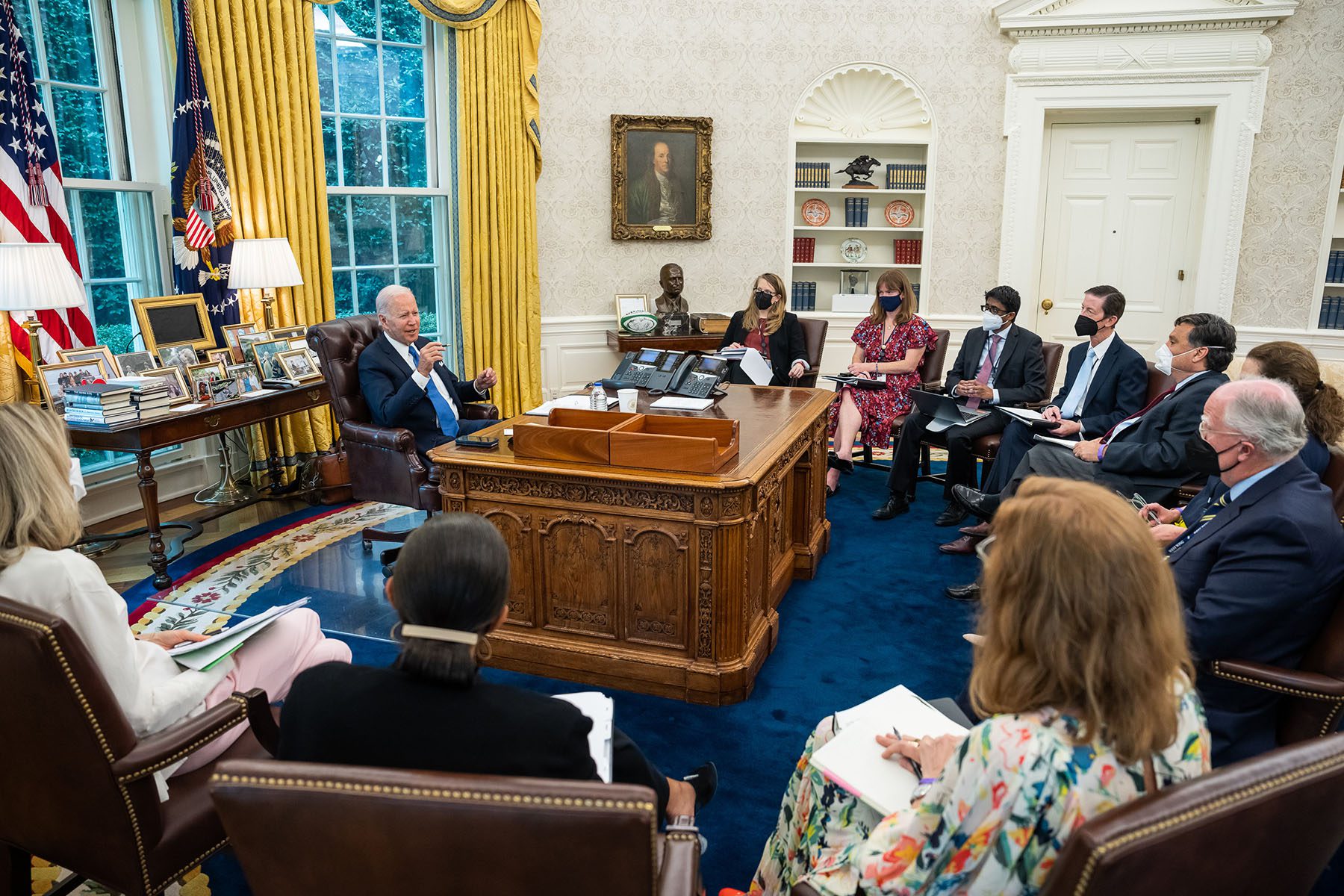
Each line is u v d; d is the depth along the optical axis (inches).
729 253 269.7
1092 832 37.5
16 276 135.6
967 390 183.3
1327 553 74.0
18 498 62.8
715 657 112.3
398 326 159.5
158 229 192.4
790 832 70.7
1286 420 77.7
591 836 41.1
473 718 47.5
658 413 139.6
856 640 132.3
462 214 239.5
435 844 41.9
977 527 166.6
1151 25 242.2
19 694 58.3
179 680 70.8
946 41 256.4
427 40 236.1
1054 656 43.9
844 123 267.7
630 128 255.0
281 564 160.1
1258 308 253.6
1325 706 72.7
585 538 114.0
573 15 248.8
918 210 275.3
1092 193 266.5
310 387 180.5
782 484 137.2
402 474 150.9
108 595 65.6
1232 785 40.3
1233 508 81.4
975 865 44.3
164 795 68.1
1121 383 160.2
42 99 170.2
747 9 255.1
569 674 118.1
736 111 261.0
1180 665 47.6
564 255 261.3
